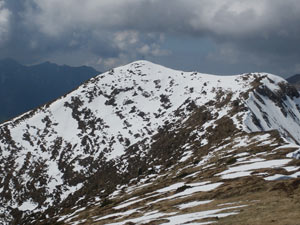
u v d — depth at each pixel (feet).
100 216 238.27
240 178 203.00
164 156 530.27
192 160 406.00
